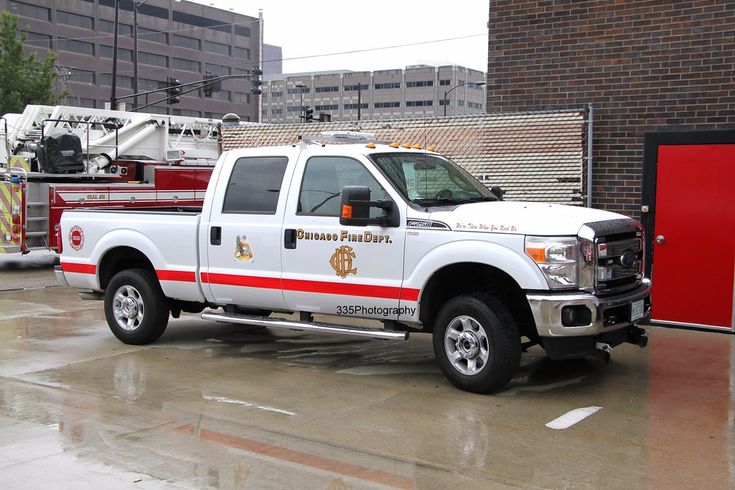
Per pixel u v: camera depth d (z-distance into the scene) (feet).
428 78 438.81
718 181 29.35
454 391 22.00
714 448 17.38
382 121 37.50
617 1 31.60
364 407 20.47
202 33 342.85
